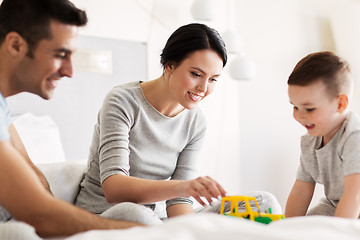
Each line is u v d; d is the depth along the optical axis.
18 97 2.30
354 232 0.65
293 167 3.31
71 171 1.68
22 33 1.00
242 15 3.29
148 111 1.54
